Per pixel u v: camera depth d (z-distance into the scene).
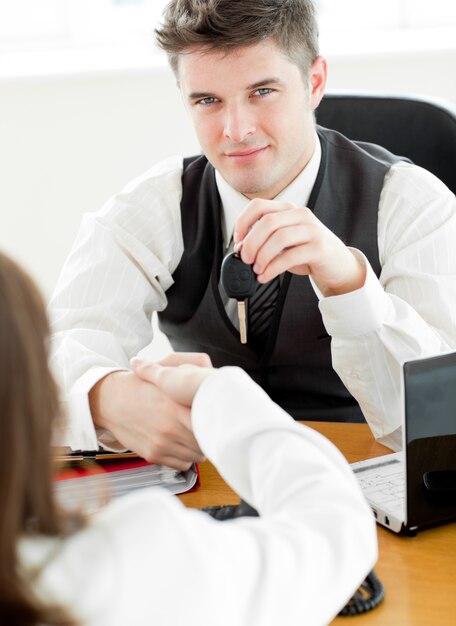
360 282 1.33
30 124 2.84
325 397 1.69
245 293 1.30
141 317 1.67
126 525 0.62
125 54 2.88
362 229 1.61
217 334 1.68
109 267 1.64
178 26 1.44
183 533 0.62
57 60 2.87
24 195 2.90
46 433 0.60
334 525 0.72
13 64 2.86
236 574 0.64
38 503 0.60
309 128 1.59
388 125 1.84
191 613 0.60
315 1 1.54
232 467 0.80
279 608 0.65
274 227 1.24
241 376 0.85
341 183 1.63
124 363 1.56
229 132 1.49
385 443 1.36
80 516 0.64
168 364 1.18
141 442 1.19
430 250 1.56
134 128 2.81
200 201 1.68
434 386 1.07
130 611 0.58
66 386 1.36
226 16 1.41
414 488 1.07
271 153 1.53
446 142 1.81
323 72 1.59
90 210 2.90
